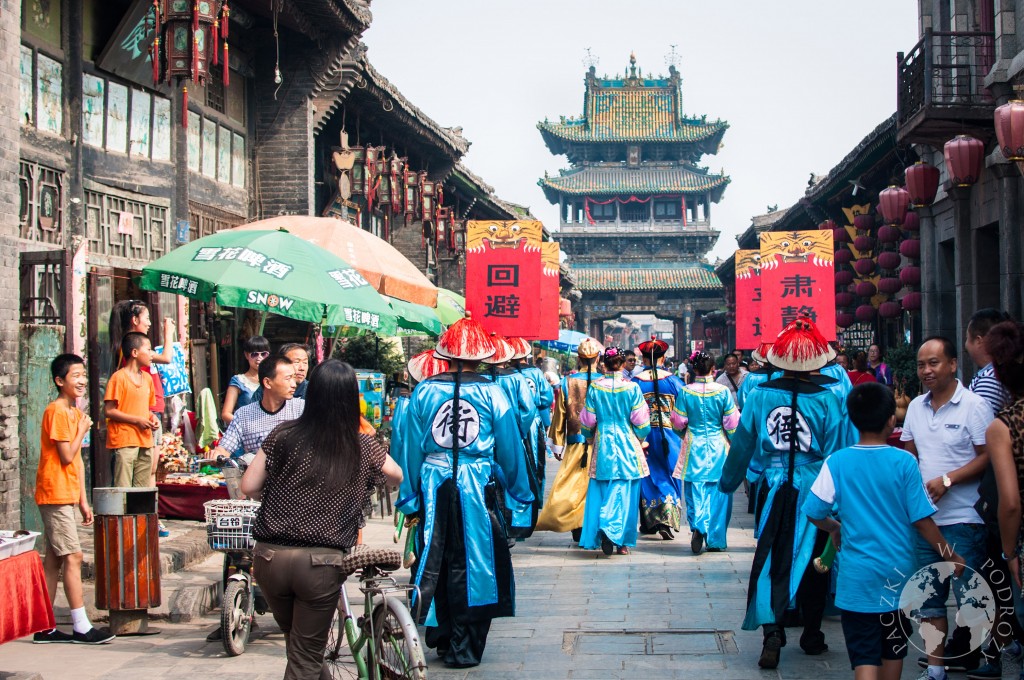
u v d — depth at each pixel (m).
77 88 11.25
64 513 7.41
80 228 11.23
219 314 15.07
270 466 5.00
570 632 7.59
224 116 15.78
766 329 11.84
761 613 6.59
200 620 8.20
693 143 70.88
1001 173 13.70
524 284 12.55
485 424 6.93
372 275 11.34
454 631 6.73
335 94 17.50
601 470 10.77
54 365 7.58
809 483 6.77
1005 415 5.38
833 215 26.39
